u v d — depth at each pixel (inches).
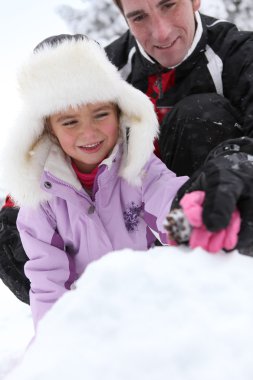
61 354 34.8
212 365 33.4
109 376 32.8
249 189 46.7
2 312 127.0
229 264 41.3
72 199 74.1
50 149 75.7
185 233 43.9
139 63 94.0
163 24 84.4
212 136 83.0
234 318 36.7
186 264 40.3
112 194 76.9
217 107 84.1
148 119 73.1
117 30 251.8
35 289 74.5
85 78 69.5
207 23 94.7
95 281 38.7
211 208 42.3
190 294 37.8
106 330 35.8
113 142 74.2
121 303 37.3
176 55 87.0
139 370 32.9
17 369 36.9
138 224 77.9
